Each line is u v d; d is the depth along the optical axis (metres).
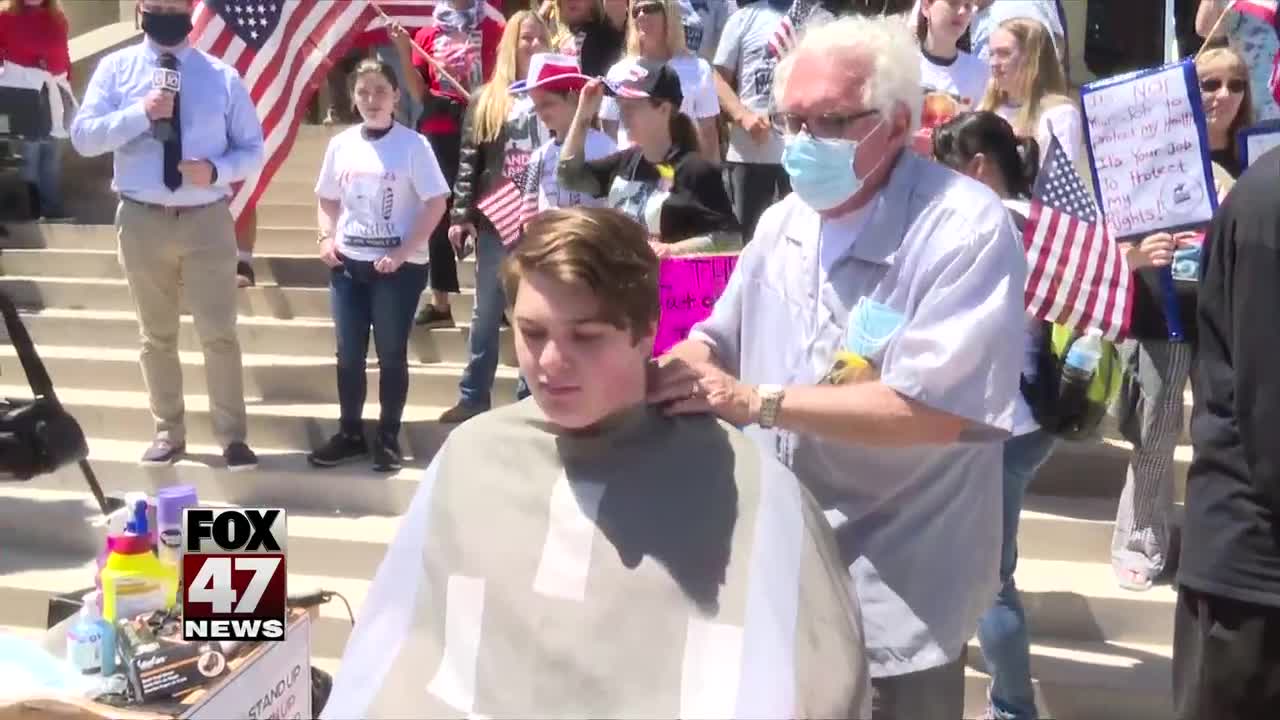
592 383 1.94
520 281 1.94
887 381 2.19
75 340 6.73
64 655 2.87
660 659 1.86
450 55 6.54
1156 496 4.27
